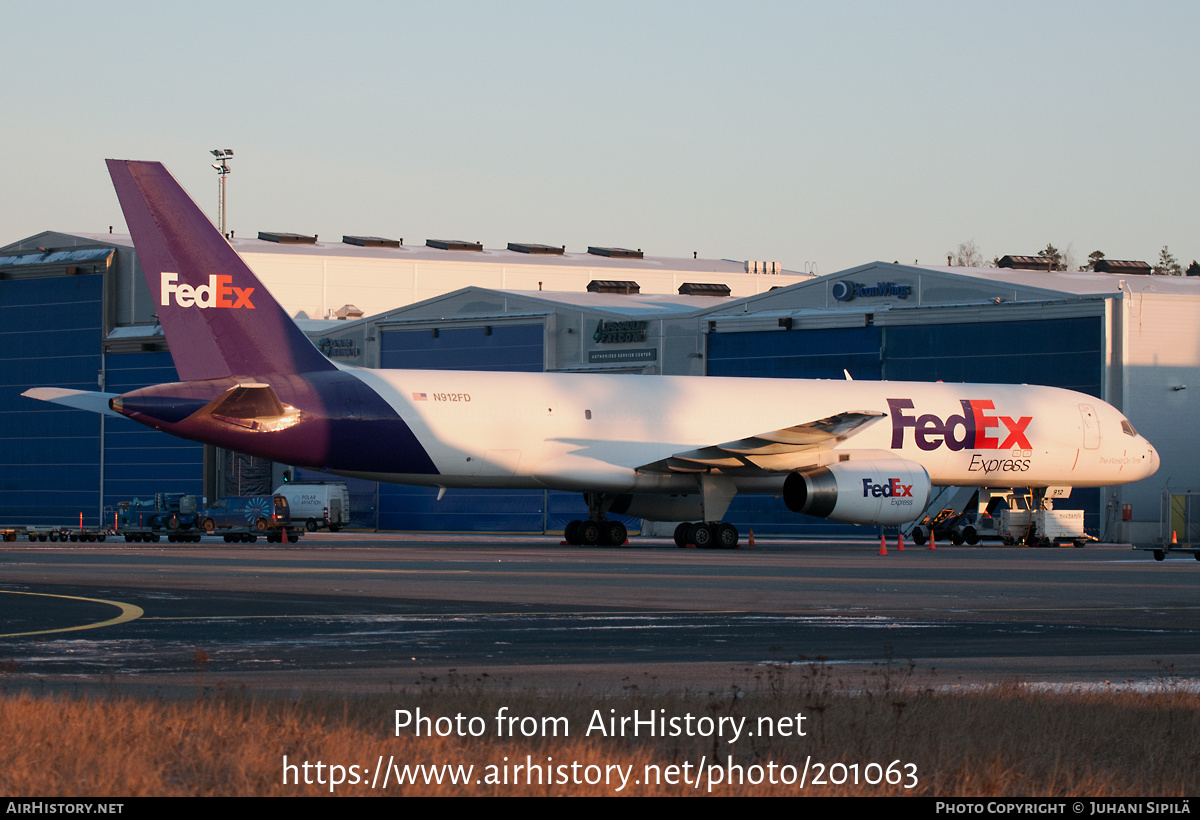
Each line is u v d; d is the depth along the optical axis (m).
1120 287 97.62
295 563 55.94
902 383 80.75
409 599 40.06
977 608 40.00
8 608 36.69
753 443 70.00
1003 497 88.75
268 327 65.38
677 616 36.28
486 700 20.50
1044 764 17.38
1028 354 99.56
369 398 66.50
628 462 72.12
